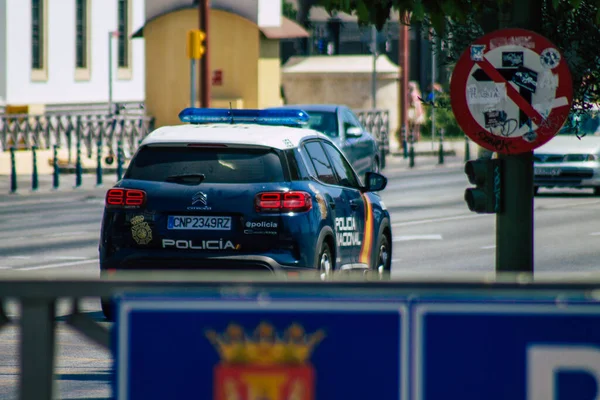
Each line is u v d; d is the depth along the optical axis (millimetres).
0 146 96250
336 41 170625
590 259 48938
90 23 126562
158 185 32406
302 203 32094
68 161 96125
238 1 116062
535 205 72438
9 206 71750
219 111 37094
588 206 71750
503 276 12883
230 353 12336
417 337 12320
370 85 130625
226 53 116750
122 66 133750
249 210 31906
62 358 29344
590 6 29016
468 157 112125
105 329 13688
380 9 25156
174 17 116000
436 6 25297
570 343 12312
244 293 12375
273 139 32656
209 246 32031
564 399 12344
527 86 24172
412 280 12375
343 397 12336
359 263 36375
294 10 168125
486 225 61969
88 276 12781
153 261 32250
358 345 12344
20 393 12906
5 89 112000
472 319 12320
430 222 63469
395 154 120562
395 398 12320
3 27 111562
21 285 12781
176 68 116250
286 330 12344
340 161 36875
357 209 36219
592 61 29578
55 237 56406
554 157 77812
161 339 12375
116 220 32594
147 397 12391
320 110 67438
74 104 123062
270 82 118312
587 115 31344
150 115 117375
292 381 12320
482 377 12336
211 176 32281
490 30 27172
